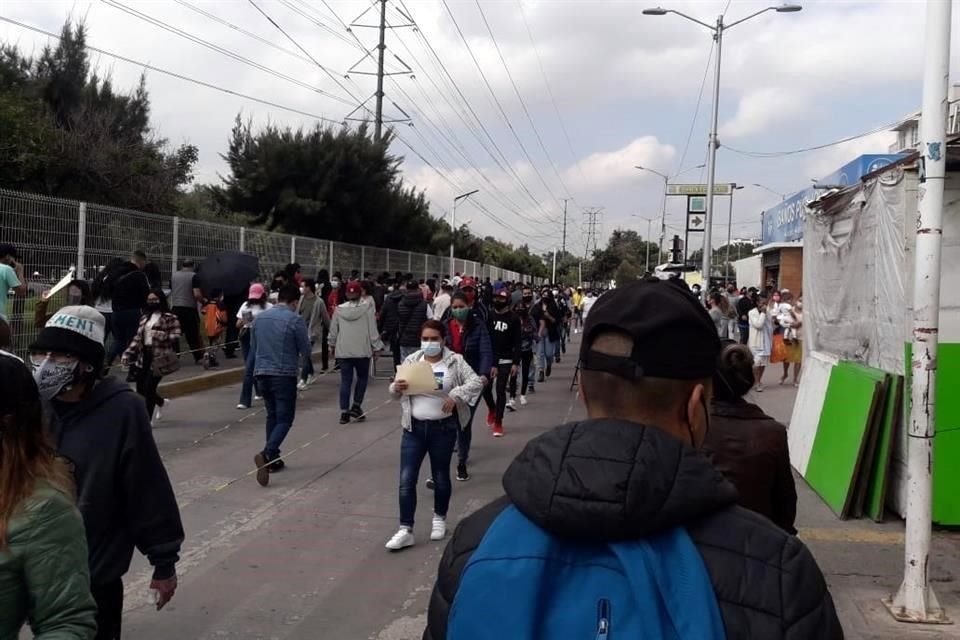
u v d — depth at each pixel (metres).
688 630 1.33
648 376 1.57
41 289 11.68
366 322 11.98
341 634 5.09
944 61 5.24
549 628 1.37
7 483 2.24
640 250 89.19
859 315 8.65
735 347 4.08
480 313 10.16
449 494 6.89
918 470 5.36
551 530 1.41
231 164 36.38
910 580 5.39
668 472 1.42
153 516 3.46
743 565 1.40
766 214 39.03
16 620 2.26
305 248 22.38
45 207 12.24
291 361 8.95
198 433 10.95
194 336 15.70
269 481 8.62
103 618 3.47
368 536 6.97
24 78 26.53
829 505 7.85
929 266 5.30
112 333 12.36
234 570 6.12
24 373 2.33
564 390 16.06
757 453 3.91
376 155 36.94
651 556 1.38
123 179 24.77
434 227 43.62
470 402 6.80
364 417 12.31
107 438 3.37
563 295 28.78
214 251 17.70
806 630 1.36
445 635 1.50
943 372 7.13
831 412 8.55
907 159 7.20
